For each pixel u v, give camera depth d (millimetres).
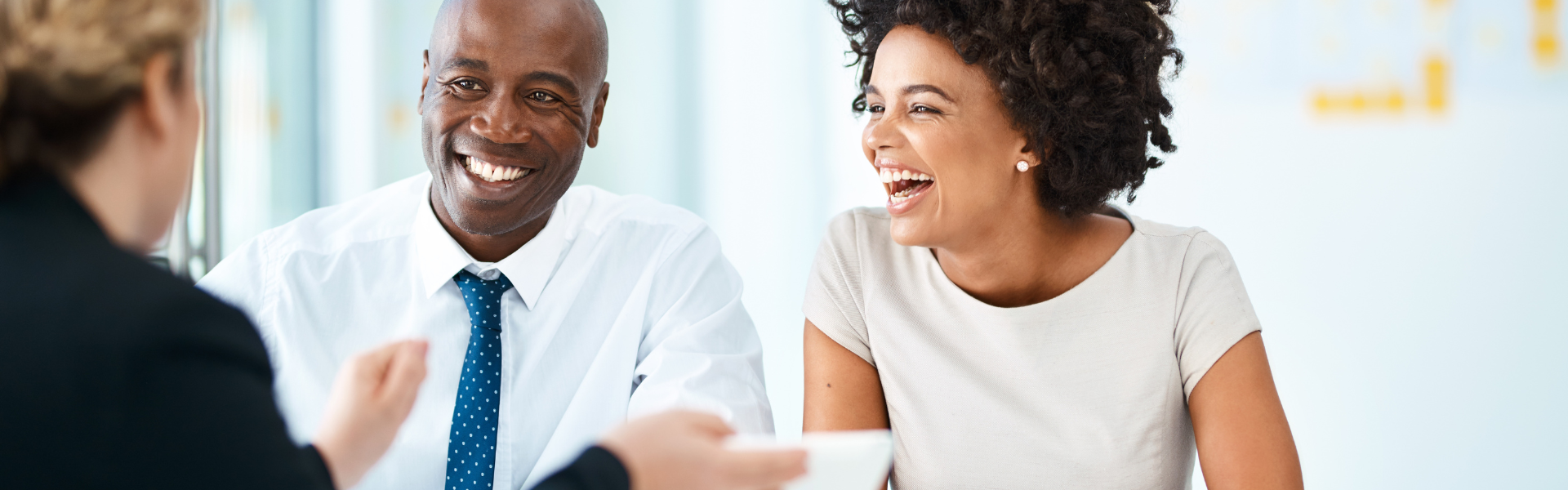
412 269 1466
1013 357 1299
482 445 1362
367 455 786
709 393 1368
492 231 1390
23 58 585
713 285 1567
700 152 3850
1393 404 2879
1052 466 1276
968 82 1233
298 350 1415
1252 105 2938
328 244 1470
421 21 3555
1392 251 2854
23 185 616
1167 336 1270
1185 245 1324
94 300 569
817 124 3672
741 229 3789
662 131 3869
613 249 1552
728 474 706
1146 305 1281
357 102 3465
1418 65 2777
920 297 1364
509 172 1356
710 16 3789
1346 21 2832
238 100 2816
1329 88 2867
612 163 3920
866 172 3607
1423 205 2812
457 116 1333
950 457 1308
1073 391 1278
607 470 660
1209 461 1229
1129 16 1288
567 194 1592
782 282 3740
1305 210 2922
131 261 602
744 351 1514
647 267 1554
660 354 1434
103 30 607
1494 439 2797
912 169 1267
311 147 3371
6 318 563
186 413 564
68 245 592
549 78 1340
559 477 649
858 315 1392
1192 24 2959
